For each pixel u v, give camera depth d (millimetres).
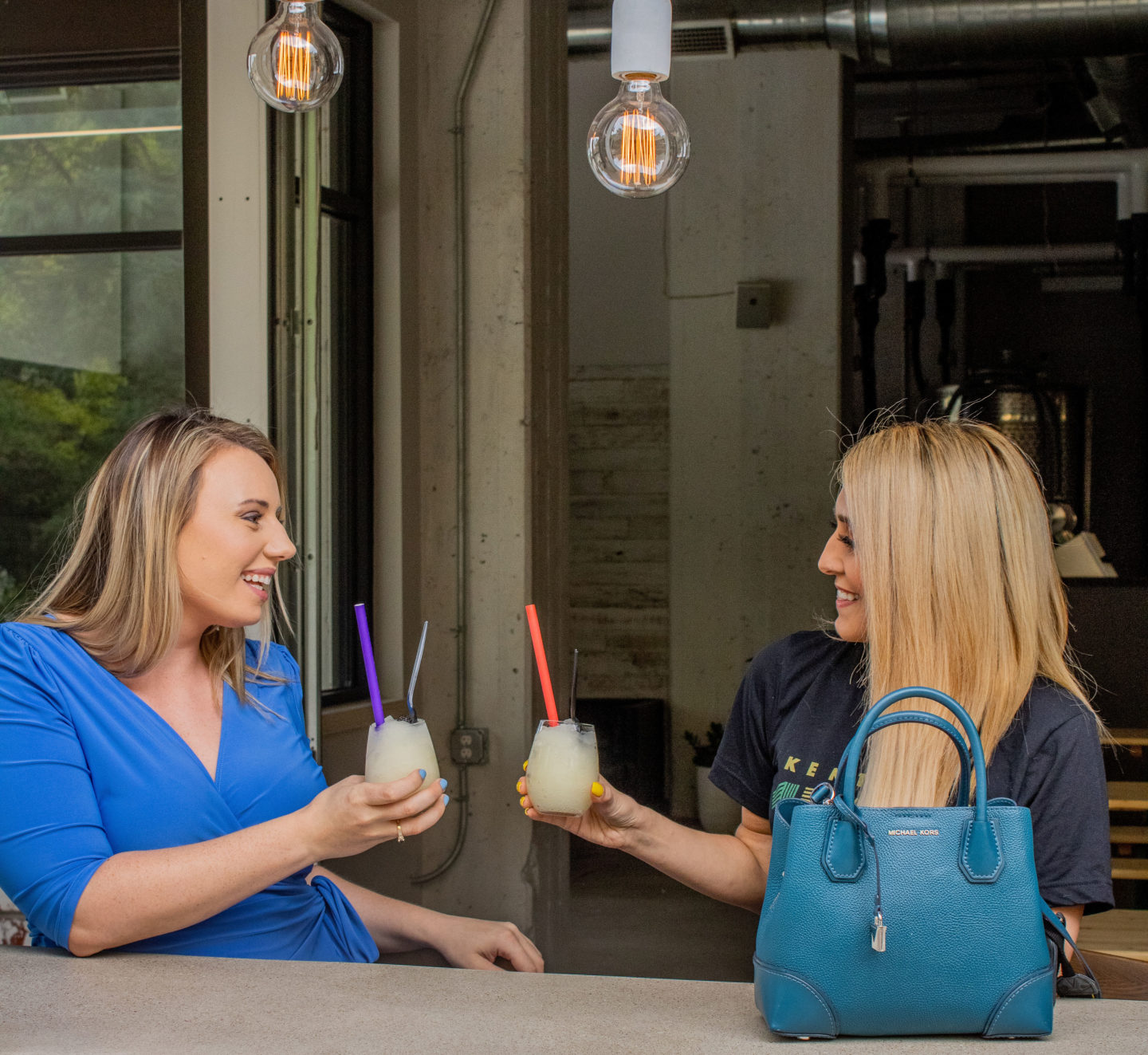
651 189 1760
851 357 6934
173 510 1545
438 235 3998
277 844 1356
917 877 1015
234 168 3293
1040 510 1383
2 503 3502
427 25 3998
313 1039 1044
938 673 1343
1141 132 7164
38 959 1354
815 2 4969
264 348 3264
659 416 7645
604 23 5105
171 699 1620
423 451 4016
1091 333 9289
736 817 6531
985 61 5145
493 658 3947
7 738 1423
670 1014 1118
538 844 3918
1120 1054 991
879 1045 1019
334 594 3801
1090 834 1320
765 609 6793
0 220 3508
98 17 3359
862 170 7734
